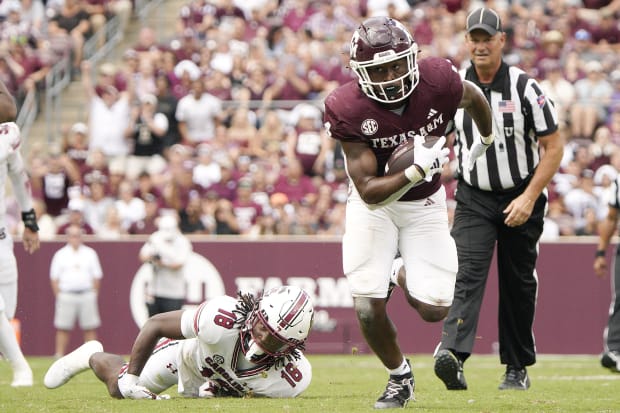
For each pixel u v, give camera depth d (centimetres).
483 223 2253
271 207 4353
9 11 5638
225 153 4753
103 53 5766
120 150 5038
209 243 4041
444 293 1719
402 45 1572
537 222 2252
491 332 3922
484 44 2186
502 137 2211
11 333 2370
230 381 1903
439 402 1922
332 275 4016
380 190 1584
